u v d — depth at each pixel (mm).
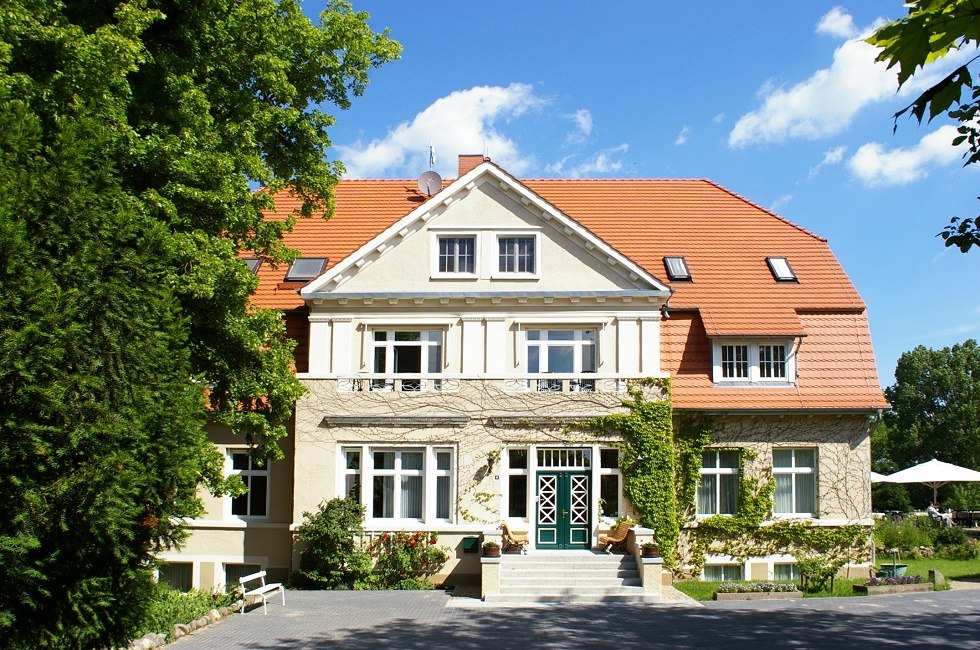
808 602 20828
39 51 16625
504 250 26828
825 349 27125
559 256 26516
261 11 19922
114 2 18297
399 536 24016
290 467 25875
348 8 22297
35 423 12047
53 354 12133
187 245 17750
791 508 26406
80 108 14367
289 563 25375
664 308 27109
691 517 26031
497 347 26094
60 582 12719
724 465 26594
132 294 13617
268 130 21078
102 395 12945
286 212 31094
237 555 25469
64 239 13047
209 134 18812
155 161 17859
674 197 32719
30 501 11883
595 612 19500
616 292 26031
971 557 31203
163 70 19016
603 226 31016
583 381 25672
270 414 22219
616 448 24906
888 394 70812
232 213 19422
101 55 16109
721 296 27938
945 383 67062
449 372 26031
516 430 24906
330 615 18906
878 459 73438
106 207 13883
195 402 14664
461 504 24625
